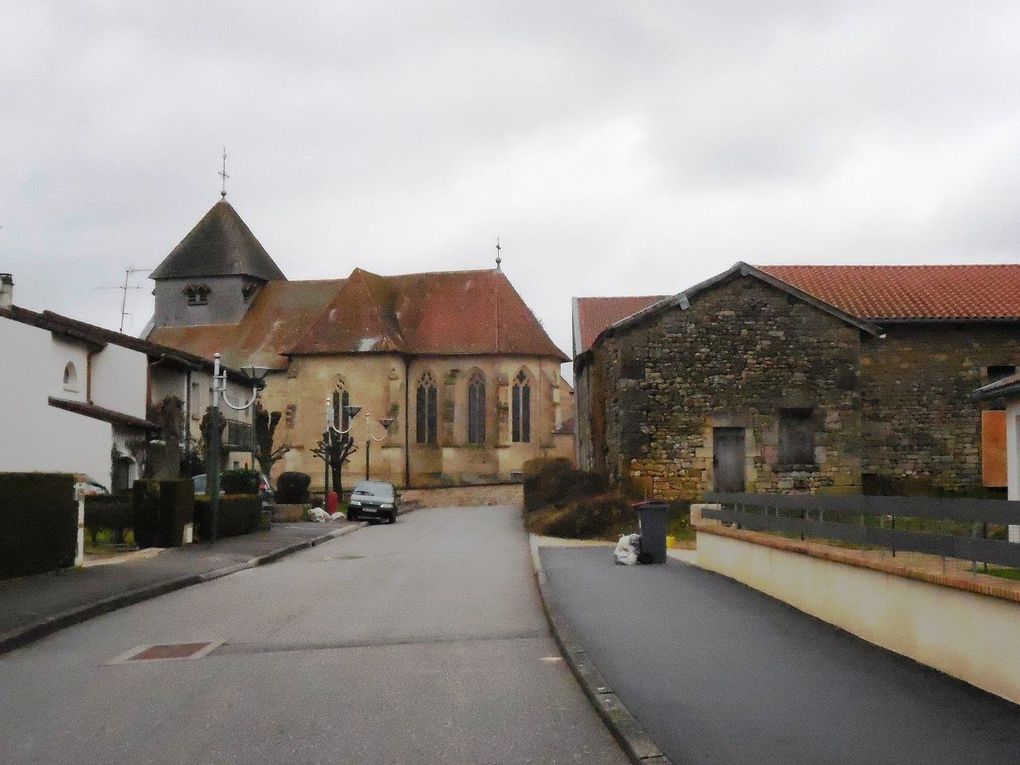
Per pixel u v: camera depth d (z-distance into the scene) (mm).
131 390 38625
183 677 9742
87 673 10109
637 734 6949
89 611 13969
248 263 68938
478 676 9578
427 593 16156
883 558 10320
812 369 30219
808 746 6652
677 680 8766
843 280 35750
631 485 29719
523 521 36219
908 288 34750
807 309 30344
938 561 9891
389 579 18406
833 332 30297
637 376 30078
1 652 11367
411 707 8328
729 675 8930
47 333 31469
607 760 6754
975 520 8273
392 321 65188
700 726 7223
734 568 16609
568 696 8695
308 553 25438
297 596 16094
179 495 24422
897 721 7203
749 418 30031
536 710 8188
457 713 8109
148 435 37156
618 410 30594
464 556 23266
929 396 32688
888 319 32250
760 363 30203
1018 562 7523
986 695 7910
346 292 63344
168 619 13789
